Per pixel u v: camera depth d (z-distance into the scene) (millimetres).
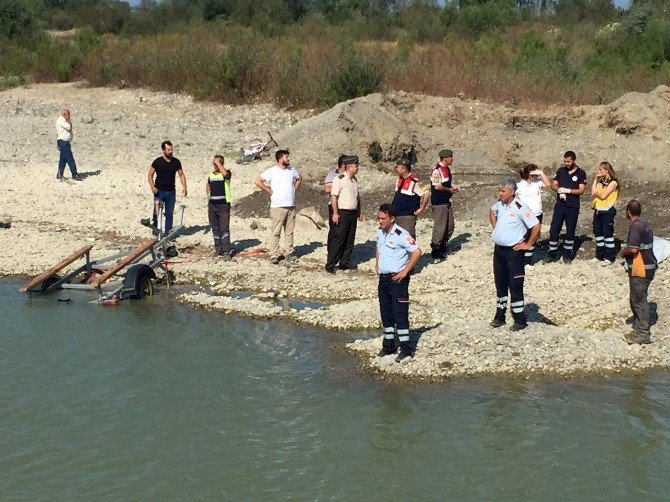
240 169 21156
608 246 13625
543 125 23156
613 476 7660
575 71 28984
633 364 10172
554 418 8781
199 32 40375
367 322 11477
